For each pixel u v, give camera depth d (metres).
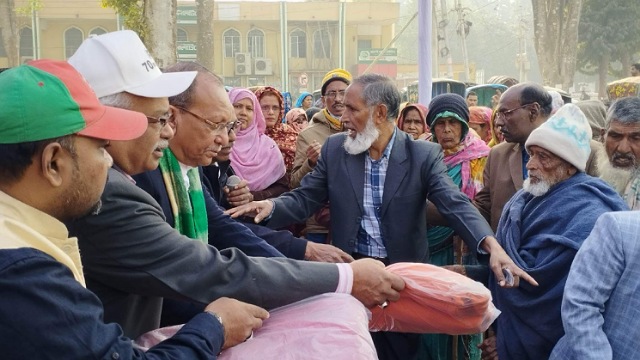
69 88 1.42
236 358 1.69
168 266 1.79
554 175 2.83
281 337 1.76
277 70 40.47
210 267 1.83
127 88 1.91
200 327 1.64
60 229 1.42
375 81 3.24
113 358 1.36
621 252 2.26
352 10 40.12
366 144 3.21
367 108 3.21
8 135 1.32
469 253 3.78
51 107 1.34
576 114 2.82
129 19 15.09
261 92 5.27
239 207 3.12
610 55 31.25
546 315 2.68
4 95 1.33
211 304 1.75
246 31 40.03
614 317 2.26
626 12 30.31
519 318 2.79
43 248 1.38
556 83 22.91
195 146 2.26
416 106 5.04
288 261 1.98
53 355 1.28
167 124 2.04
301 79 29.22
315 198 3.42
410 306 2.27
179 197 2.26
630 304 2.23
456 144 4.14
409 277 2.27
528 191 2.88
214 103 2.26
